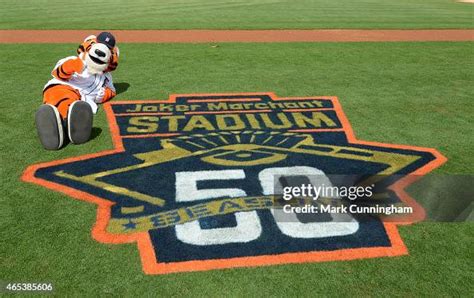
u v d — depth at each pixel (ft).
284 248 11.95
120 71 29.12
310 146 18.21
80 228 12.62
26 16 52.19
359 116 21.71
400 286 10.72
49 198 14.08
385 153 17.63
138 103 23.08
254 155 17.28
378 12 62.18
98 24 47.39
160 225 12.82
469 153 17.75
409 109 22.85
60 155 17.07
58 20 49.65
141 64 30.99
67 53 34.12
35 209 13.50
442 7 71.26
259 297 10.24
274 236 12.42
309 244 12.13
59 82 21.12
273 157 17.11
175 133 19.39
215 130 19.77
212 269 11.12
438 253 11.91
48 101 19.99
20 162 16.42
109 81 23.67
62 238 12.19
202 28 46.14
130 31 43.88
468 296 10.42
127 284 10.56
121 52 34.50
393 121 21.17
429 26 49.75
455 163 16.87
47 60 31.78
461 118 21.68
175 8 63.05
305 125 20.48
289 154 17.40
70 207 13.61
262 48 36.94
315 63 32.09
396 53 35.86
